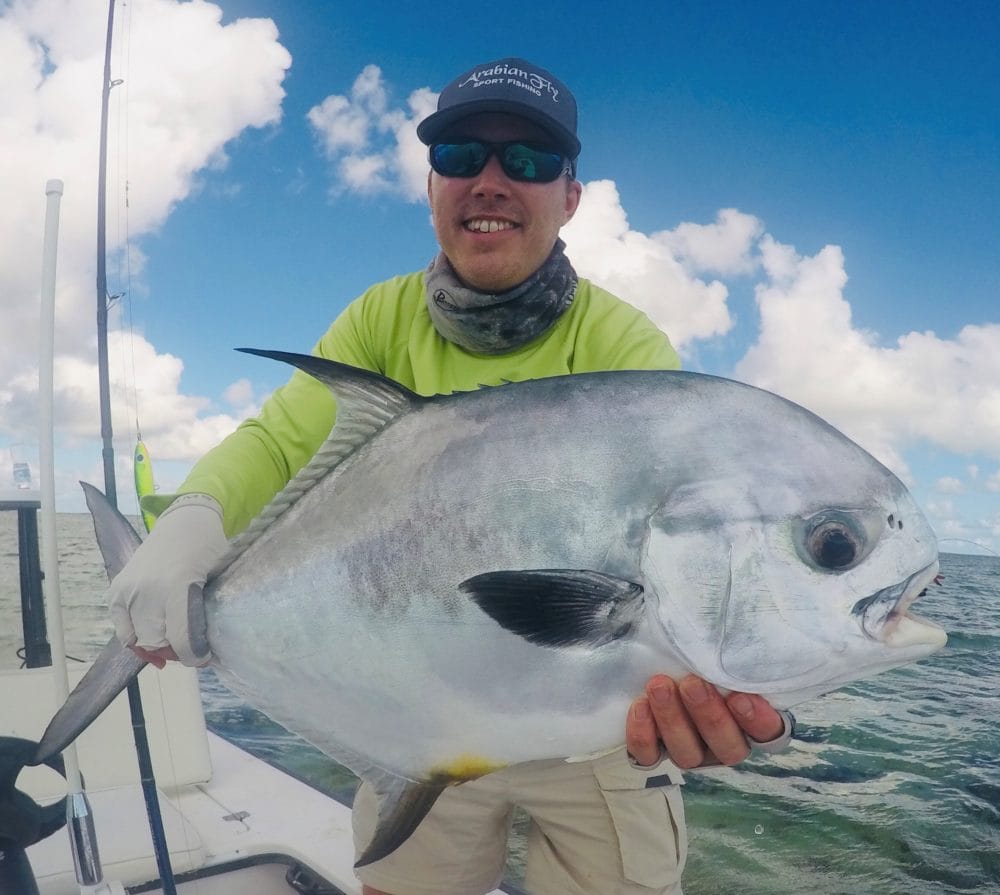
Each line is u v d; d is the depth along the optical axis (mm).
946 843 4309
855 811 4781
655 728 1439
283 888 2762
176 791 3266
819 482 1457
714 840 4395
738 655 1418
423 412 1617
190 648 1624
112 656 1683
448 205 2002
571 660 1454
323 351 2297
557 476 1488
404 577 1528
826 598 1420
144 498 1934
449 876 2197
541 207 1979
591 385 1558
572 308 2133
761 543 1429
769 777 5395
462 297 1987
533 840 2285
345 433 1658
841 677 1445
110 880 2420
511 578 1428
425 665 1516
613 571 1450
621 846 2041
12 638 3115
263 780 3414
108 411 2215
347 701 1582
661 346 2029
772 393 1562
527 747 1512
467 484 1522
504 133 1964
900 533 1454
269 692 1637
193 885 2600
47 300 1930
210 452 1993
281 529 1650
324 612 1581
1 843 1872
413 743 1558
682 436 1491
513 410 1561
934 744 6094
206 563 1682
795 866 4098
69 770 2023
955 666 9117
